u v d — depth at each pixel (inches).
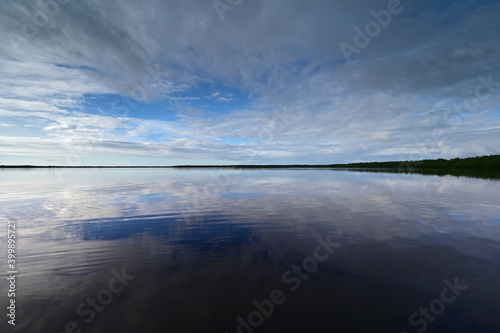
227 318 153.9
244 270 221.8
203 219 417.1
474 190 786.2
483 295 177.8
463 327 145.5
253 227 366.0
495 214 435.2
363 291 184.1
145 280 204.5
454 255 250.1
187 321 151.3
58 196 690.8
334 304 167.8
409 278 203.2
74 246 287.4
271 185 1024.2
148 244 294.2
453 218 407.5
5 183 1150.3
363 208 501.7
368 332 141.1
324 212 466.3
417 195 685.9
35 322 151.9
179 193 765.3
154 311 161.8
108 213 466.6
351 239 304.7
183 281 202.1
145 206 538.3
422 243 286.8
